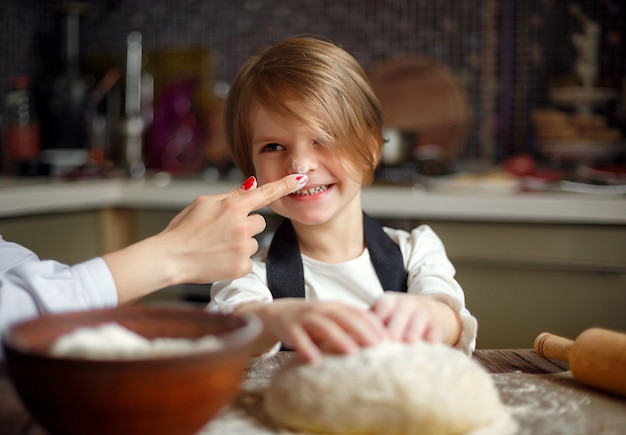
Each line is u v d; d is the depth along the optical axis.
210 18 2.79
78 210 2.08
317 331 0.67
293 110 1.03
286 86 1.04
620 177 1.99
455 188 1.96
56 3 2.94
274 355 0.88
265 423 0.64
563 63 2.48
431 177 2.04
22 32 2.81
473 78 2.56
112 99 2.79
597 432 0.62
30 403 0.50
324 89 1.05
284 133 1.04
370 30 2.64
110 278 0.75
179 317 0.62
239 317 0.60
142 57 2.86
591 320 1.79
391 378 0.61
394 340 0.69
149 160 2.66
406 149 2.21
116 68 2.84
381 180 2.06
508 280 1.84
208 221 0.80
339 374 0.62
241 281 1.08
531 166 2.22
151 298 2.10
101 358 0.48
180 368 0.49
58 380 0.48
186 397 0.50
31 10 2.85
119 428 0.49
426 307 0.79
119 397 0.48
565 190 1.92
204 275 0.81
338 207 1.08
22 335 0.55
